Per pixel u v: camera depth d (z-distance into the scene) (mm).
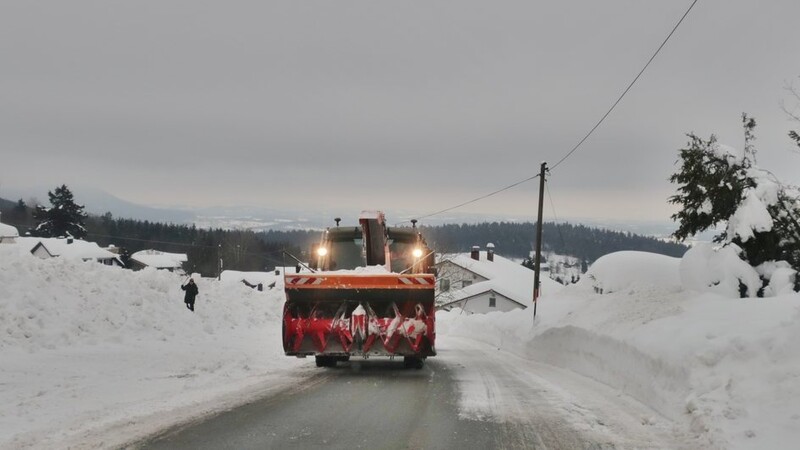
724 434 6699
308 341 12961
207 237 131375
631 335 11516
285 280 12984
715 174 16516
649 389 9609
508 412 8719
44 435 6652
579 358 14555
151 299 20734
